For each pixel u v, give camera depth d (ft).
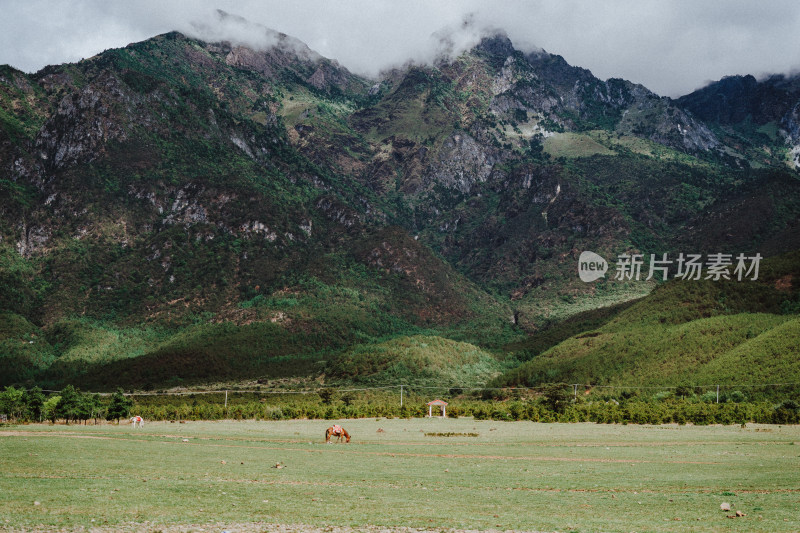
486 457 200.44
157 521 86.69
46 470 134.72
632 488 128.47
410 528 87.45
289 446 231.09
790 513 97.40
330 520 91.20
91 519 86.12
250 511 95.81
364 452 211.20
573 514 98.63
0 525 81.30
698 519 94.07
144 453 183.93
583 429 345.92
